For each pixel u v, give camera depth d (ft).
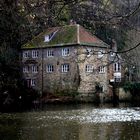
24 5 45.85
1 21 71.56
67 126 112.98
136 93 247.09
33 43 261.85
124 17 42.60
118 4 50.29
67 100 234.38
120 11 49.08
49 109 181.78
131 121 125.49
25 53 268.00
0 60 218.79
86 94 240.94
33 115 149.89
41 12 45.47
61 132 99.76
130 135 93.20
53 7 42.73
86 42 238.48
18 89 225.76
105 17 47.75
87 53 46.44
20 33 86.69
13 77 237.45
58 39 253.24
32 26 85.25
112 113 157.69
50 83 255.91
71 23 255.91
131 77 260.62
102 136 92.17
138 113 157.58
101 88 249.55
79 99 237.45
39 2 41.55
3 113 159.02
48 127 110.42
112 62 45.88
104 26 47.96
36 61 263.90
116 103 234.79
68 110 175.42
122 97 247.50
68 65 246.47
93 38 242.17
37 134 96.07
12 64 233.55
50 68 256.73
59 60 250.78
